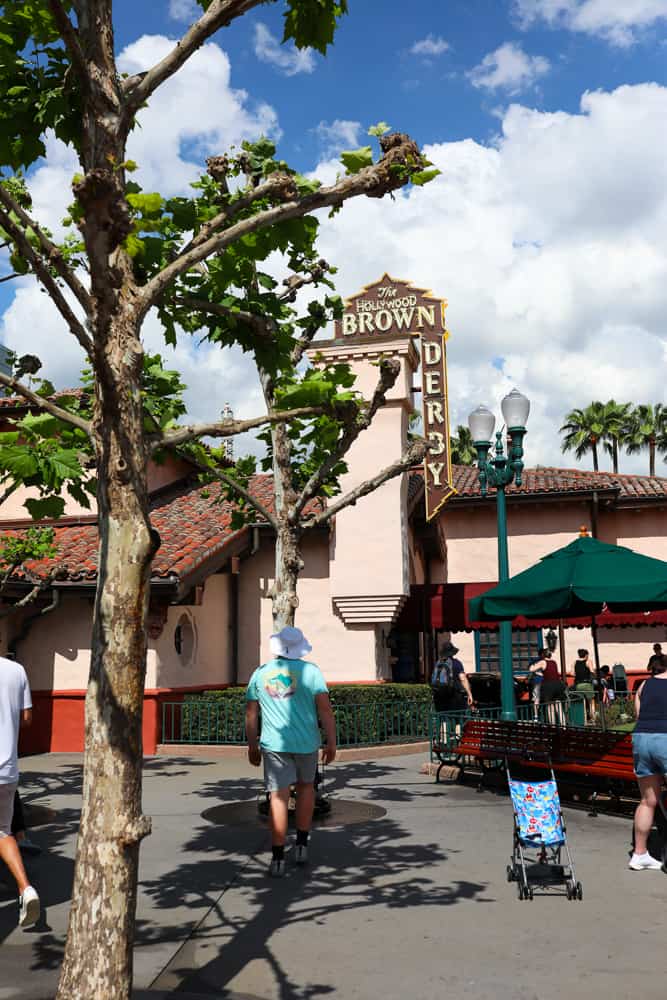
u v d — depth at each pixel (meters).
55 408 3.68
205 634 16.44
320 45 4.81
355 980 4.42
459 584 17.14
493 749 10.31
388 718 14.42
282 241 4.60
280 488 9.23
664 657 7.00
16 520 17.41
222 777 11.57
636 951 4.81
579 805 9.47
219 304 5.15
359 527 16.67
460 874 6.50
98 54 3.68
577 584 9.11
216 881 6.34
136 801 3.29
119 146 3.71
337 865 6.79
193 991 4.28
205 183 6.98
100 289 3.13
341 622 16.95
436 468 16.83
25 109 4.51
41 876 6.50
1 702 5.39
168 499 19.41
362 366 16.84
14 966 4.62
